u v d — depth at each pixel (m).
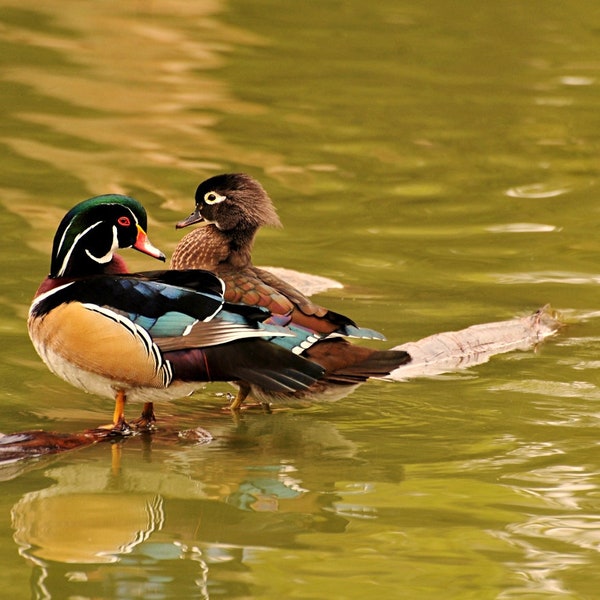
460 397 11.35
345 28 27.39
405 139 20.50
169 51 24.78
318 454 10.02
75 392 11.46
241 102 22.06
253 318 9.95
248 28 26.95
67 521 8.57
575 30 27.69
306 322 10.49
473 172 19.08
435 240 16.16
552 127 21.39
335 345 10.45
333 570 7.80
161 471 9.63
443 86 23.52
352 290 14.23
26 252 14.89
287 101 22.23
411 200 17.78
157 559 7.93
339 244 15.91
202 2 28.45
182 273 10.22
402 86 23.44
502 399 11.28
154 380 10.04
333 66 24.50
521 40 26.88
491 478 9.41
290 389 9.82
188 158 18.98
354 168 19.02
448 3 29.73
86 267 10.59
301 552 8.07
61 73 22.94
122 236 10.62
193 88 22.66
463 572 7.78
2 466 9.66
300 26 27.33
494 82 23.86
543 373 11.94
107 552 8.05
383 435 10.46
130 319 9.94
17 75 22.67
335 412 11.08
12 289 13.70
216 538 8.30
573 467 9.63
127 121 20.62
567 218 17.16
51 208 16.50
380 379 11.84
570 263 15.38
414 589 7.54
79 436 10.23
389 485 9.30
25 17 26.34
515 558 7.99
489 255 15.62
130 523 8.53
